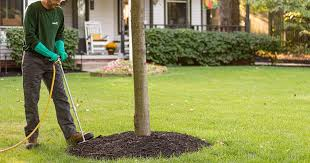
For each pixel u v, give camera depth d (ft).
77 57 60.90
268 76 49.49
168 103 30.35
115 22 70.54
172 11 73.87
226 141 18.88
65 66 56.54
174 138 18.06
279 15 75.72
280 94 35.06
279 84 42.04
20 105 29.55
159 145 17.19
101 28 68.54
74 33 56.75
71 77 47.80
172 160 15.92
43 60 18.31
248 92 36.24
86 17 67.97
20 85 40.34
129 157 16.43
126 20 70.03
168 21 73.56
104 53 66.33
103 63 60.59
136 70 17.92
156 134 18.40
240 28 73.56
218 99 32.27
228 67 62.13
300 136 19.97
